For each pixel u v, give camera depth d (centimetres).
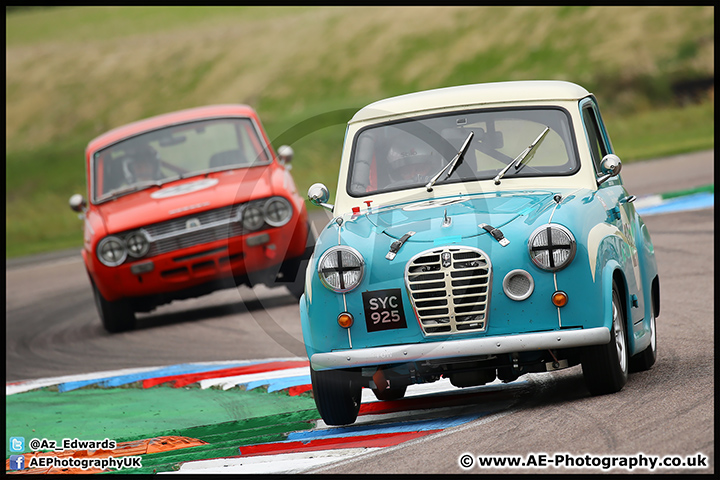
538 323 1853
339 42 15975
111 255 3753
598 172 2195
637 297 2136
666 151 8331
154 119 4328
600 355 1892
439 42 14988
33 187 13312
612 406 1861
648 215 5150
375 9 16812
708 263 3688
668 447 1559
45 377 3303
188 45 17800
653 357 2259
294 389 2633
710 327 2648
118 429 2405
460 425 1911
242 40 17438
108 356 3575
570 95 2228
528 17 14788
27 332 4488
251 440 2069
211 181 3881
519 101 2211
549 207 1939
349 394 2025
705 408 1758
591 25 14075
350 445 1870
